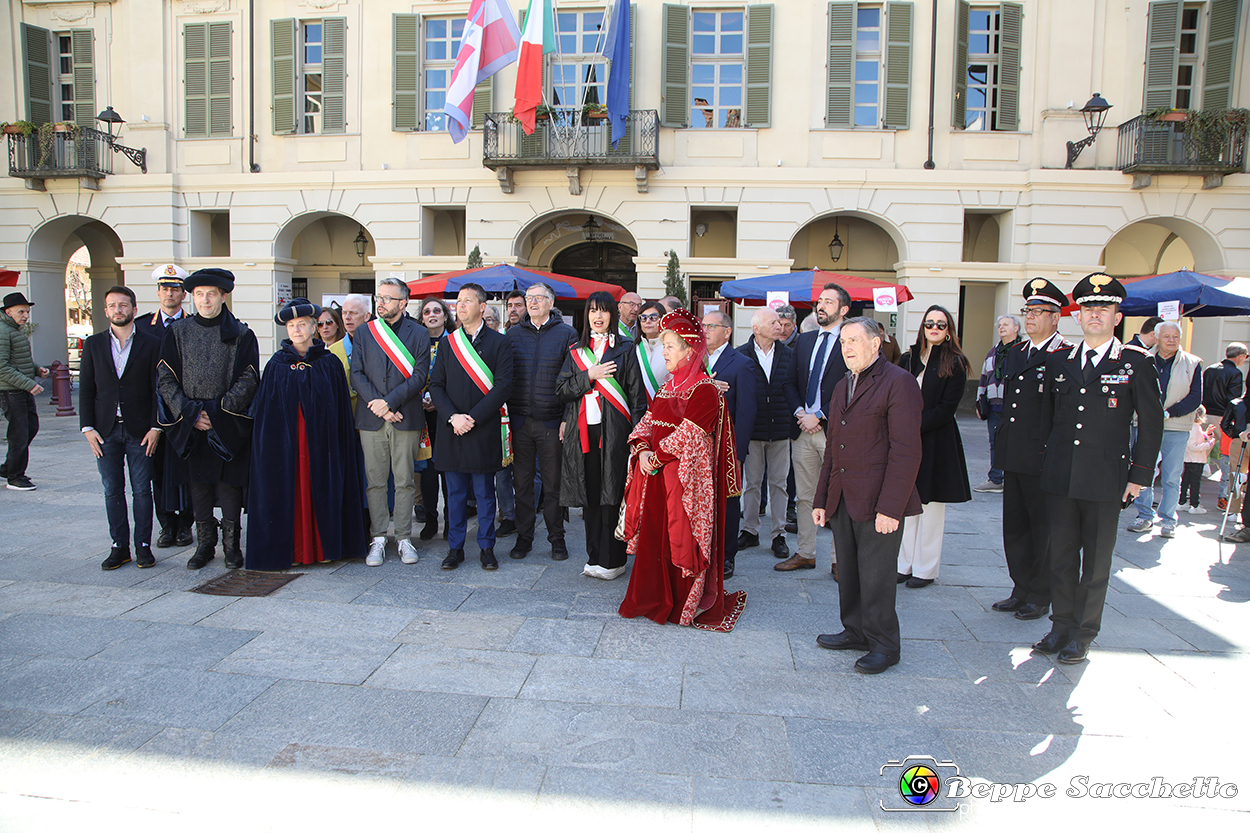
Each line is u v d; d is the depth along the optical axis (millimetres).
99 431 4934
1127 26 13578
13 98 15719
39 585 4699
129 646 3795
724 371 5055
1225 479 8180
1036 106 13883
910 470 3486
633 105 14234
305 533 5039
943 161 14008
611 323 4984
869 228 16359
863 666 3615
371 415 5215
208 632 3990
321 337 5832
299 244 17781
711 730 3076
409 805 2564
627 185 14297
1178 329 6160
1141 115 13258
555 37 14203
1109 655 3895
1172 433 6254
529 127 13250
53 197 15586
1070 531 3826
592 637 4016
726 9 14273
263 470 4887
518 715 3172
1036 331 4363
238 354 4898
